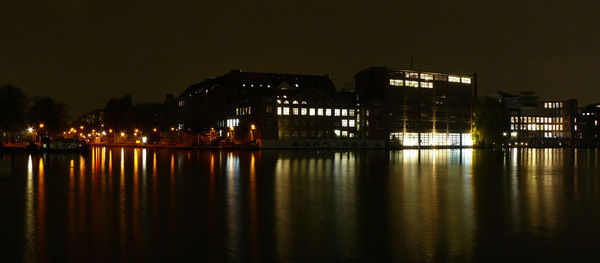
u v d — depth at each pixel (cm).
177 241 1611
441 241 1627
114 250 1495
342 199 2617
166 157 7719
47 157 7181
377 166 5603
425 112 15675
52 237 1659
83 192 2867
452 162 6700
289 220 1986
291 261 1391
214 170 4753
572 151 13212
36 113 11662
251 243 1591
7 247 1524
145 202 2466
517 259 1419
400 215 2111
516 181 3750
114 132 18612
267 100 13175
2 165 3666
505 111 17012
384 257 1435
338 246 1557
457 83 16425
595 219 2027
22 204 2373
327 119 13988
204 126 14725
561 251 1505
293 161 6662
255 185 3319
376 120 14700
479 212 2198
